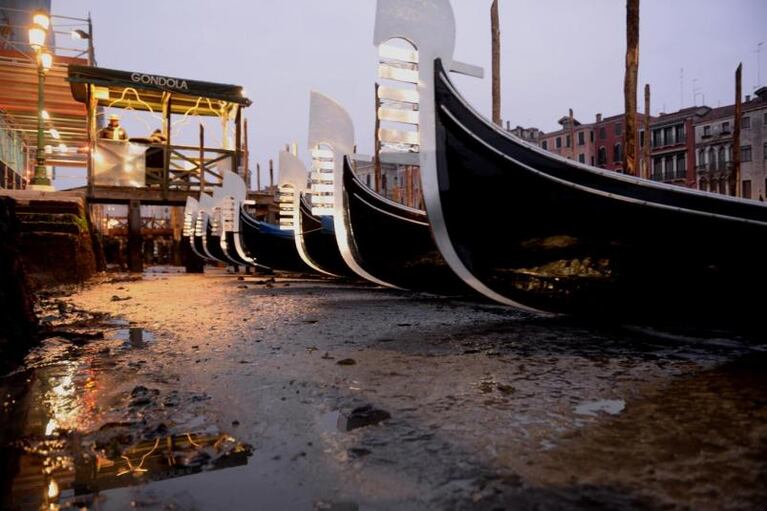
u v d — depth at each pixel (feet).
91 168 60.85
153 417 9.29
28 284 17.24
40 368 13.08
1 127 69.00
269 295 34.81
